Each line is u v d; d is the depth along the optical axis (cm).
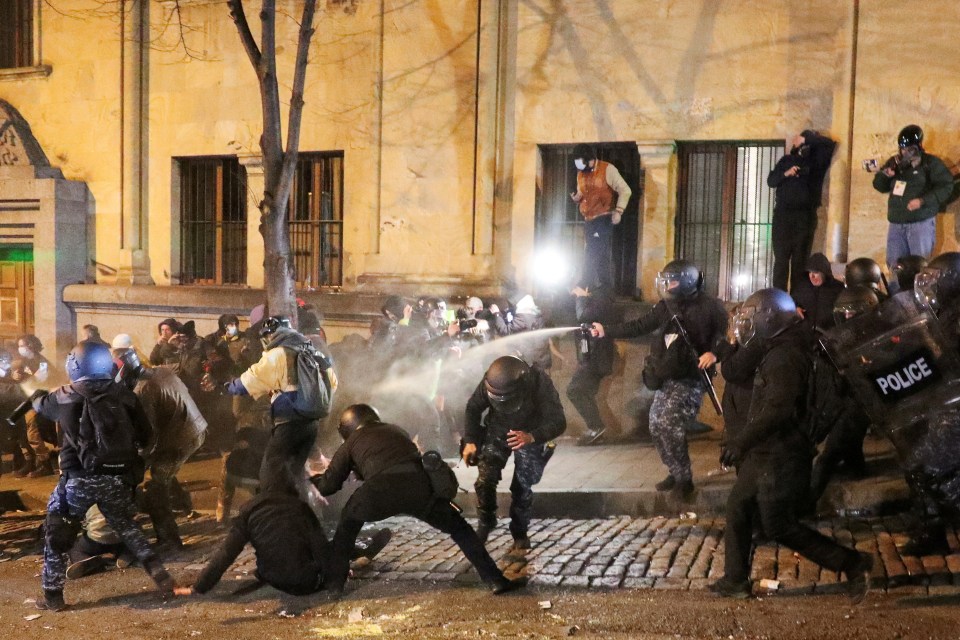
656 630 489
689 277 707
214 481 930
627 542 656
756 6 1043
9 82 1471
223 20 1326
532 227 1155
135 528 594
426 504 555
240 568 650
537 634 491
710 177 1101
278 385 658
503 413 616
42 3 1437
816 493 682
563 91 1128
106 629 540
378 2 1202
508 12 1148
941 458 557
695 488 734
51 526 580
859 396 555
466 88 1166
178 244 1401
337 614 545
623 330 745
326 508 786
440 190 1189
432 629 509
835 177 1016
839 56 1012
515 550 641
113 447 579
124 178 1398
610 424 1064
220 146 1339
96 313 1409
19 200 1418
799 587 541
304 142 1277
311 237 1311
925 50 979
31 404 591
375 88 1212
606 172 1061
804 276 922
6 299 1487
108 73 1398
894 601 514
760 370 524
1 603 602
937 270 541
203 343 1041
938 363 544
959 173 970
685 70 1074
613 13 1101
